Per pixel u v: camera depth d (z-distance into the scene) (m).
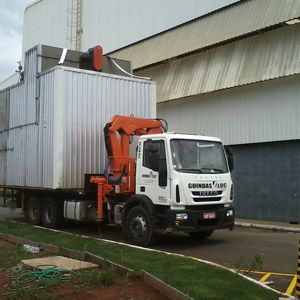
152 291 5.81
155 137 9.93
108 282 6.13
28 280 6.27
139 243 9.98
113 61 15.16
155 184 9.77
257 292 5.67
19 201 15.25
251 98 16.22
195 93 17.48
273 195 15.65
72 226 13.80
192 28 18.58
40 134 12.84
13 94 14.90
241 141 16.52
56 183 11.79
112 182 11.12
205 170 9.97
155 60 19.78
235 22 16.28
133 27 22.69
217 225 9.97
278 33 15.05
